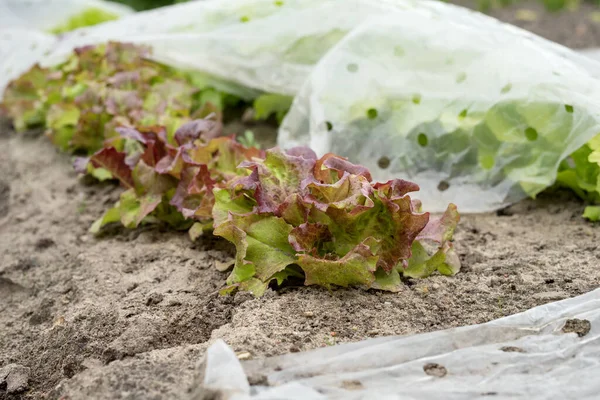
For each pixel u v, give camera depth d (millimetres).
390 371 851
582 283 941
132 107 1178
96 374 869
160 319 929
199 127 1041
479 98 1091
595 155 1019
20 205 1180
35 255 1078
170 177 1038
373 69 1126
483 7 2146
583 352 863
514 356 862
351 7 1180
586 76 1068
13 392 923
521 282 951
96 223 1083
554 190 1120
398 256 931
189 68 1255
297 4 1207
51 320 985
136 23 1324
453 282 955
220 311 937
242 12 1232
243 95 1266
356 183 917
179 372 857
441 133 1103
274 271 923
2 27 1675
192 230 1024
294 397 820
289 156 943
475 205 1095
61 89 1285
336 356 856
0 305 1034
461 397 834
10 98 1332
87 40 1329
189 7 1284
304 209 931
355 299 929
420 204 956
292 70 1197
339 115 1119
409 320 907
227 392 818
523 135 1081
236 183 935
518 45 1104
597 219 1051
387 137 1119
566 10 2119
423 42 1120
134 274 1006
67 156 1266
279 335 889
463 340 872
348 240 937
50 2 1707
